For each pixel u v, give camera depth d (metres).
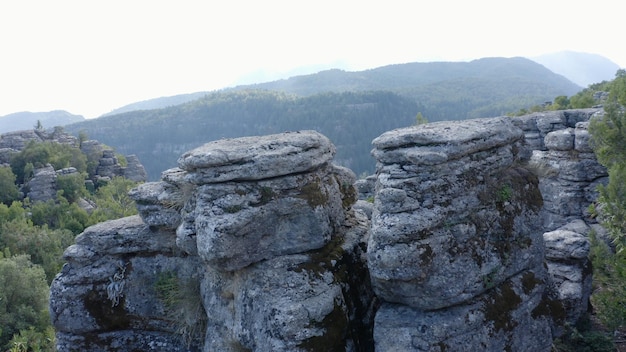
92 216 74.69
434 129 9.72
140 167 128.88
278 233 10.40
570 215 22.27
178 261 13.01
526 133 27.70
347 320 9.99
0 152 104.19
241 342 10.02
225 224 9.66
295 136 11.06
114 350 13.20
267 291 9.88
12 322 39.38
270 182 10.26
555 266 15.11
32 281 43.69
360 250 11.27
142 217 13.13
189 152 10.56
